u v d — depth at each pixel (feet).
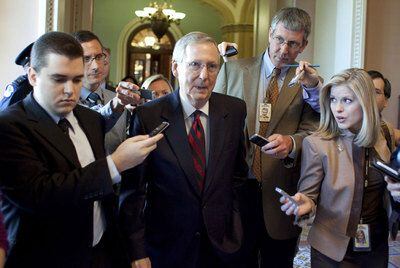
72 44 4.64
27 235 4.65
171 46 45.88
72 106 4.74
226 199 5.90
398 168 5.42
